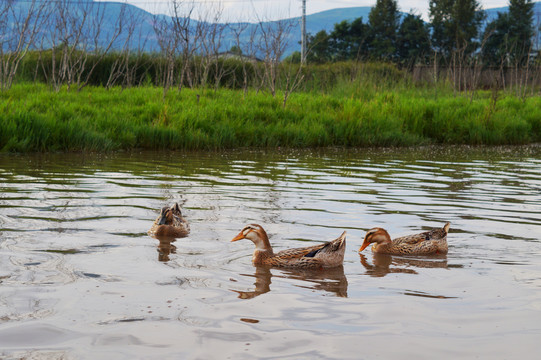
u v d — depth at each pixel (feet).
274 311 16.98
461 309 17.44
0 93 69.31
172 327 15.51
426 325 16.11
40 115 55.62
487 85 143.33
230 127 62.13
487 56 198.49
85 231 25.16
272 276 20.80
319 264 21.98
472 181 41.32
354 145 66.39
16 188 33.73
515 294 18.84
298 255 22.20
